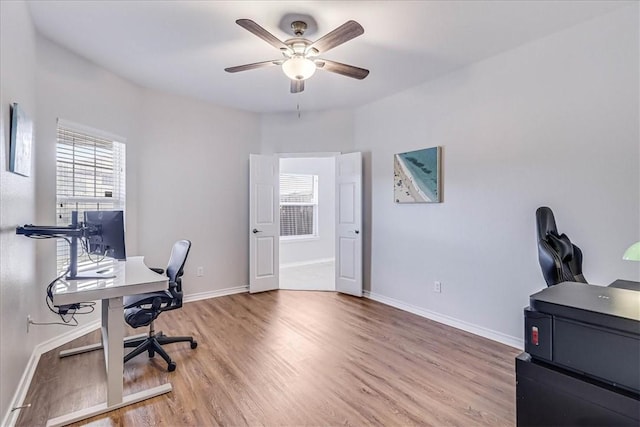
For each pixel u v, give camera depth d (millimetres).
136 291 1998
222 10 2268
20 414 1882
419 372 2395
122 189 3525
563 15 2318
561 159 2541
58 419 1822
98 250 2184
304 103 4320
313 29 2498
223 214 4457
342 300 4230
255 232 4578
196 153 4199
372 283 4309
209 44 2752
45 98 2676
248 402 2027
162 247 3930
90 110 3098
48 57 2699
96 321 3184
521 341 2791
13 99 1934
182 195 4086
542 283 2672
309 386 2205
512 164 2838
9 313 1838
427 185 3527
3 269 1731
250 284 4566
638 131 2188
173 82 3602
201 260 4270
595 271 2371
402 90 3816
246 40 2686
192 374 2350
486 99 3020
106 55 2965
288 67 2445
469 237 3180
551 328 1050
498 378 2312
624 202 2248
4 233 1740
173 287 2561
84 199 3121
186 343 2875
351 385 2221
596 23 2350
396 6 2207
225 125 4457
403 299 3869
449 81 3328
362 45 2760
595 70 2363
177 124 4031
